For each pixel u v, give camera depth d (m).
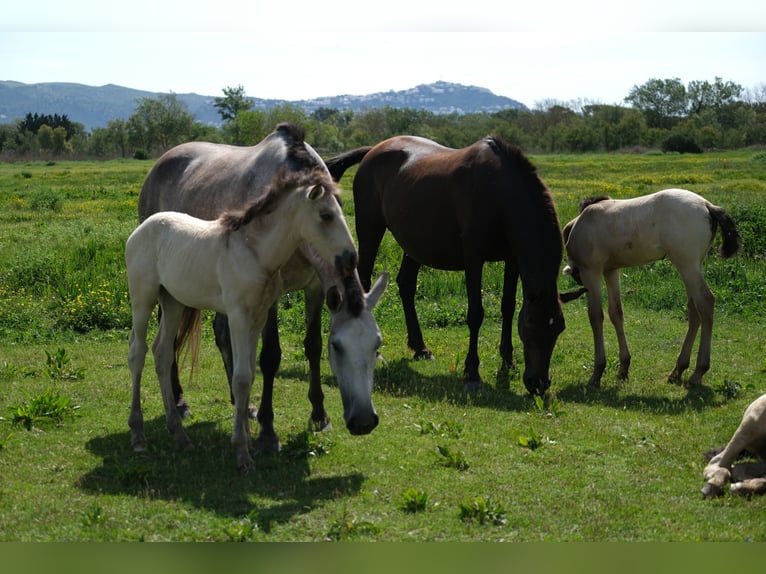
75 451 6.18
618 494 5.28
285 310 11.71
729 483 5.37
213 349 9.92
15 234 17.61
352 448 6.29
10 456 6.00
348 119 148.50
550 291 7.69
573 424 6.86
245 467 5.78
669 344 9.95
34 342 10.04
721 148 80.06
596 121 101.00
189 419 7.23
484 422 7.00
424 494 5.05
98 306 11.02
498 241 8.23
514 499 5.20
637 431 6.64
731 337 10.14
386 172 9.77
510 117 125.94
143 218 8.60
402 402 7.64
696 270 7.96
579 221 8.66
